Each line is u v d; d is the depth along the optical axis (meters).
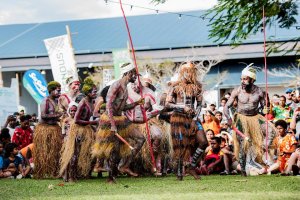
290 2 12.54
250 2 12.51
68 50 17.59
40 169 11.95
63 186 9.77
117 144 10.04
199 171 12.66
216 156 12.75
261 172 11.96
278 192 7.87
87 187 9.44
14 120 15.82
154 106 12.20
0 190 9.16
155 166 11.51
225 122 14.31
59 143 11.94
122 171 11.66
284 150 11.84
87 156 10.91
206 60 30.08
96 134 10.13
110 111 9.90
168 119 11.91
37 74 17.50
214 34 13.02
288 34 25.14
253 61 29.45
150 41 31.94
